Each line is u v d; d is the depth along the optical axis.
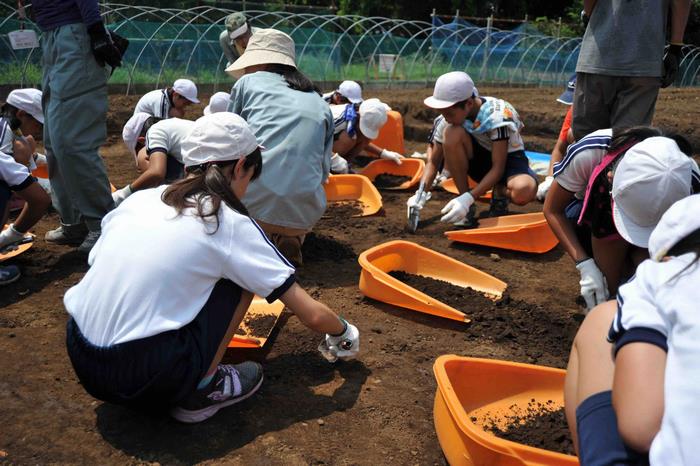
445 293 3.41
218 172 2.16
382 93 11.83
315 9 17.66
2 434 2.17
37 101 3.83
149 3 14.66
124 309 2.00
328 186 5.15
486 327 3.11
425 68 15.28
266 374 2.61
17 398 2.38
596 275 2.92
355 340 2.52
